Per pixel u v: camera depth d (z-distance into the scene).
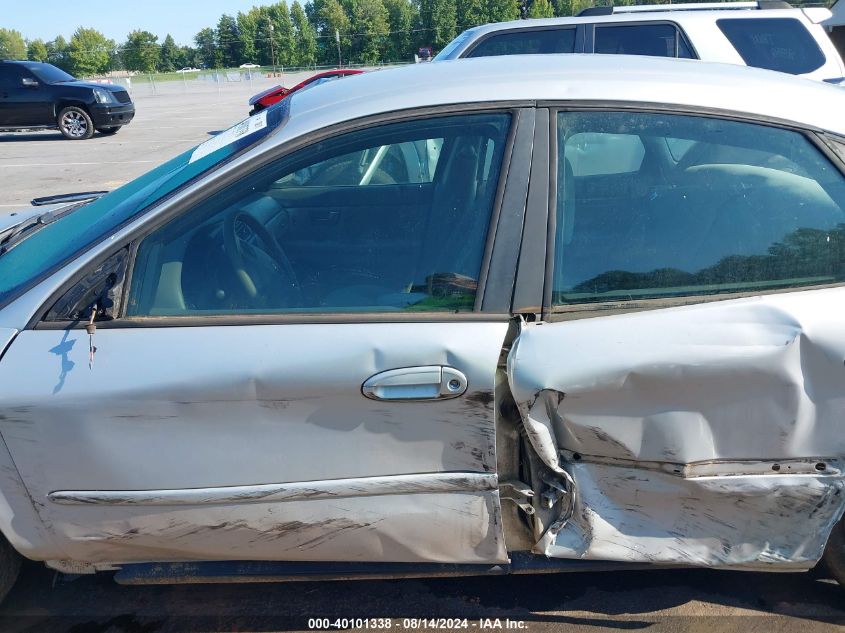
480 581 2.47
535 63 2.25
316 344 1.86
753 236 2.02
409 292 1.98
